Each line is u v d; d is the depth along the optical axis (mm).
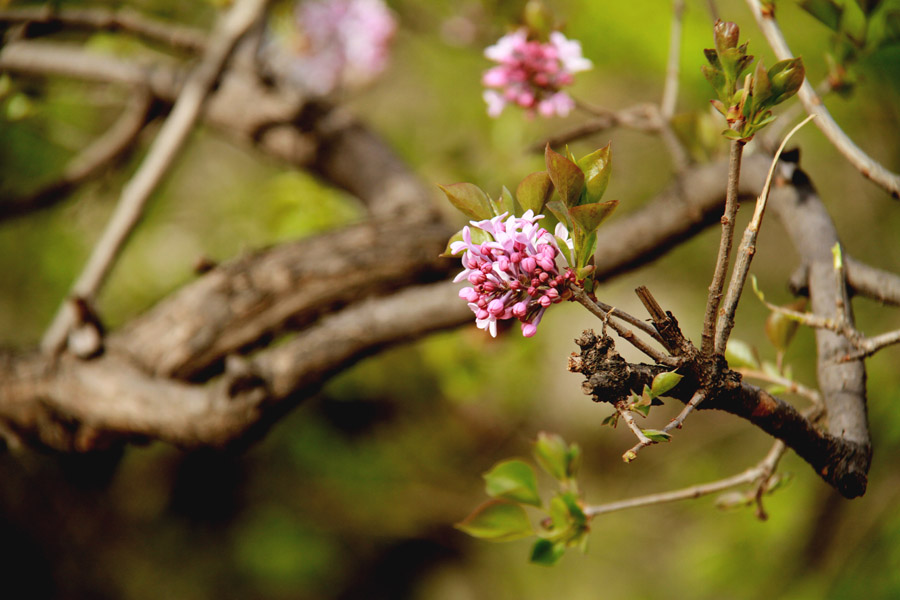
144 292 3273
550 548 1376
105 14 1708
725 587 2645
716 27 1256
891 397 2268
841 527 2344
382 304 1505
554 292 1244
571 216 1240
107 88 2104
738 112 1251
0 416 1542
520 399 3207
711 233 3182
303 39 2141
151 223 3289
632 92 3139
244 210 3365
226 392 1477
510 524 1385
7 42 1631
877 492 2291
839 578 2197
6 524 3215
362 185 1845
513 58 1458
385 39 2133
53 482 3316
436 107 3381
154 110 1955
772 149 1447
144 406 1499
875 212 2613
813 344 2629
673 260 3326
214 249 3301
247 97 1936
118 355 1528
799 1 1407
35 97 1746
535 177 1260
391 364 3139
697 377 1252
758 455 3002
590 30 2584
